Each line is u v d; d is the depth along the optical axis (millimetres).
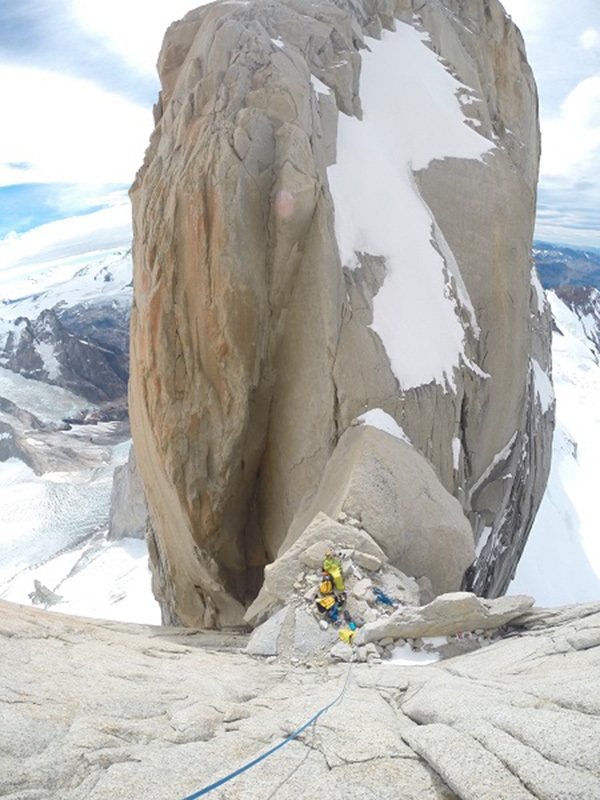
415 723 4992
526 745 3770
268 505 14078
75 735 4418
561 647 6316
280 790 3691
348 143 14250
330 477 11938
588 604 8508
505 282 15586
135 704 5227
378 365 12641
